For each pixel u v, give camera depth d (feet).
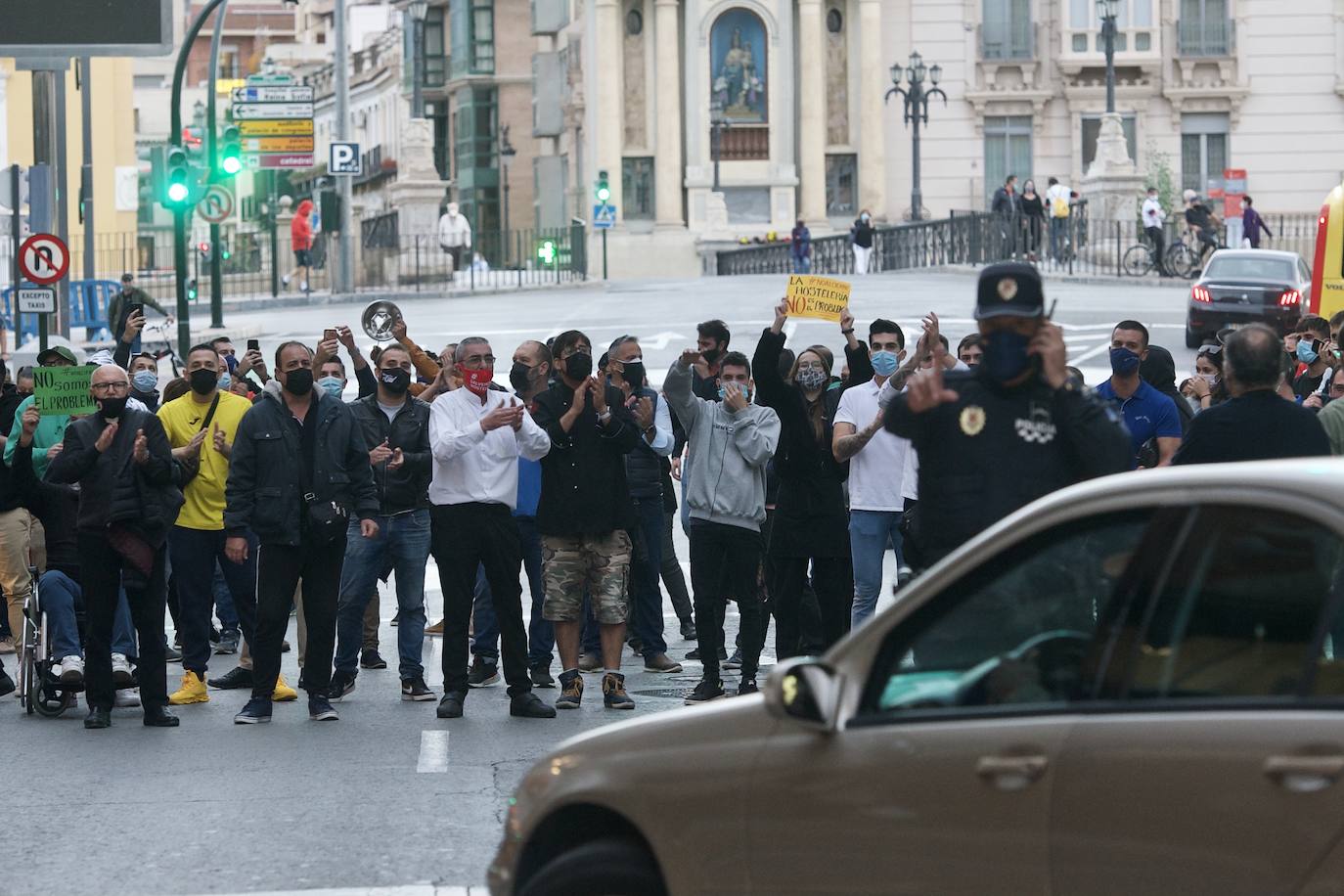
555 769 42.42
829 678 37.88
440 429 88.69
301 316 367.86
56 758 82.07
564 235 502.79
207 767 79.51
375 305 100.01
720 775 39.09
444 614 90.63
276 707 95.55
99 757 82.12
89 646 89.92
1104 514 35.06
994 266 50.55
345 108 421.59
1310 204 531.09
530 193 624.18
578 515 89.76
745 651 91.56
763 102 528.63
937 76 505.66
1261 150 531.91
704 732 40.06
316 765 79.41
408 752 81.87
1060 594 35.42
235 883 61.00
